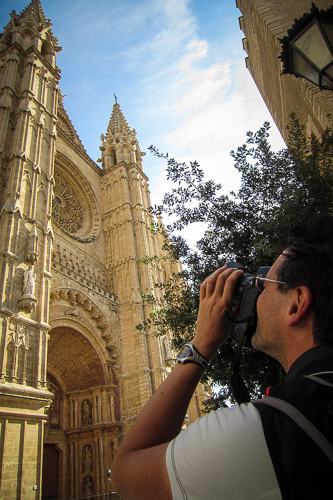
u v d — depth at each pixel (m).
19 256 22.02
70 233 35.72
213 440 0.92
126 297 35.56
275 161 10.26
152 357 32.12
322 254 1.30
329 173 8.80
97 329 31.55
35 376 19.72
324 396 0.92
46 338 21.42
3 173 24.81
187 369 1.35
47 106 31.73
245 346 1.50
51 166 29.11
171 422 1.22
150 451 1.09
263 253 7.88
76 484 26.52
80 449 28.02
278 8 15.48
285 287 1.35
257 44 21.70
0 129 26.17
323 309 1.20
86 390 29.72
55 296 27.52
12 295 20.47
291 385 1.03
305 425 0.87
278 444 0.87
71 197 40.25
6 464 16.12
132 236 40.09
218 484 0.84
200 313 1.52
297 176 9.30
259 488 0.82
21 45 33.16
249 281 1.49
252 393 8.18
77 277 31.17
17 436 17.20
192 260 10.88
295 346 1.27
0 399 17.12
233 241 9.91
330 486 0.78
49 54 35.69
